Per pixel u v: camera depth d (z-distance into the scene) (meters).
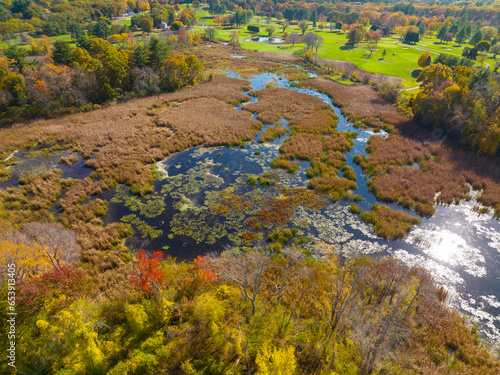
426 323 26.09
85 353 19.78
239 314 25.58
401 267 29.73
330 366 21.31
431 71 76.94
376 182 46.88
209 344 22.89
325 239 37.09
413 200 43.34
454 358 23.75
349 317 24.19
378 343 21.50
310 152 55.66
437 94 63.00
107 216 40.34
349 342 22.75
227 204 42.88
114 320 25.09
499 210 40.75
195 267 29.62
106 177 47.59
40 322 20.77
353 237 37.44
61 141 58.56
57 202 42.22
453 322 26.27
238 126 65.94
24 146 56.16
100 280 29.83
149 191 45.16
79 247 33.47
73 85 73.69
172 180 48.28
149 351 21.50
